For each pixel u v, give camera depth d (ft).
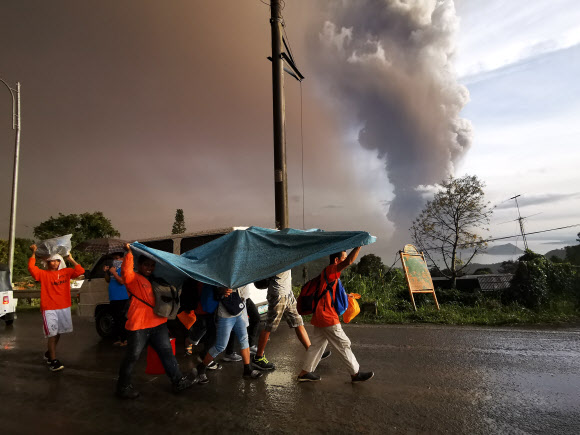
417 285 32.12
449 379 14.92
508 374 15.16
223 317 15.51
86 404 13.93
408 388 14.16
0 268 36.11
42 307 18.53
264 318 24.34
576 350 18.22
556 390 13.33
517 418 11.30
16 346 25.43
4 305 35.04
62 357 21.72
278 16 37.14
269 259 15.83
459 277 44.57
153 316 14.73
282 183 34.99
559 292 30.45
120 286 23.97
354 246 14.89
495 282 39.04
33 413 13.20
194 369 15.37
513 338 21.08
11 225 60.59
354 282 37.60
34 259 18.49
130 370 14.46
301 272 34.99
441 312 28.96
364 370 16.51
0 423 12.39
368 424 11.35
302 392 14.25
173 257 15.97
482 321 25.95
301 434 10.92
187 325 17.80
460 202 41.22
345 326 27.07
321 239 15.64
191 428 11.64
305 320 29.78
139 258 15.06
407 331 24.36
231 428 11.51
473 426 10.93
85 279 27.58
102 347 24.12
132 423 12.17
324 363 17.92
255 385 15.29
